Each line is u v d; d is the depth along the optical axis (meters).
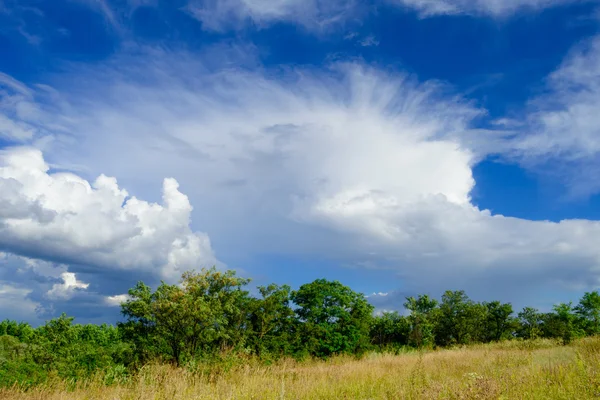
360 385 11.44
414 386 9.79
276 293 27.17
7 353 14.68
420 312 43.81
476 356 17.98
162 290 17.69
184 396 10.24
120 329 17.20
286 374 14.48
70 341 16.12
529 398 8.02
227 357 16.61
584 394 7.95
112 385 12.41
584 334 36.88
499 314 50.16
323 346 31.14
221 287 19.69
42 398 11.48
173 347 17.06
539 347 24.14
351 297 35.19
